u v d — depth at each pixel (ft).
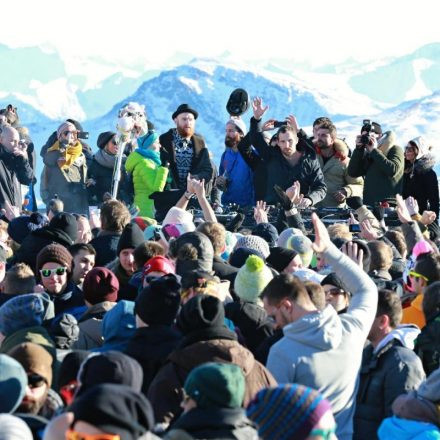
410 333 28.12
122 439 17.33
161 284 25.26
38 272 33.71
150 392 23.56
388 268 35.99
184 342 23.85
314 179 52.54
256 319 28.63
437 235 52.75
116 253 36.76
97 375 20.66
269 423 18.74
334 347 25.21
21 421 20.84
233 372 20.34
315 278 31.76
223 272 33.14
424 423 23.11
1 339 27.25
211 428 20.08
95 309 28.91
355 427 27.04
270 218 51.62
